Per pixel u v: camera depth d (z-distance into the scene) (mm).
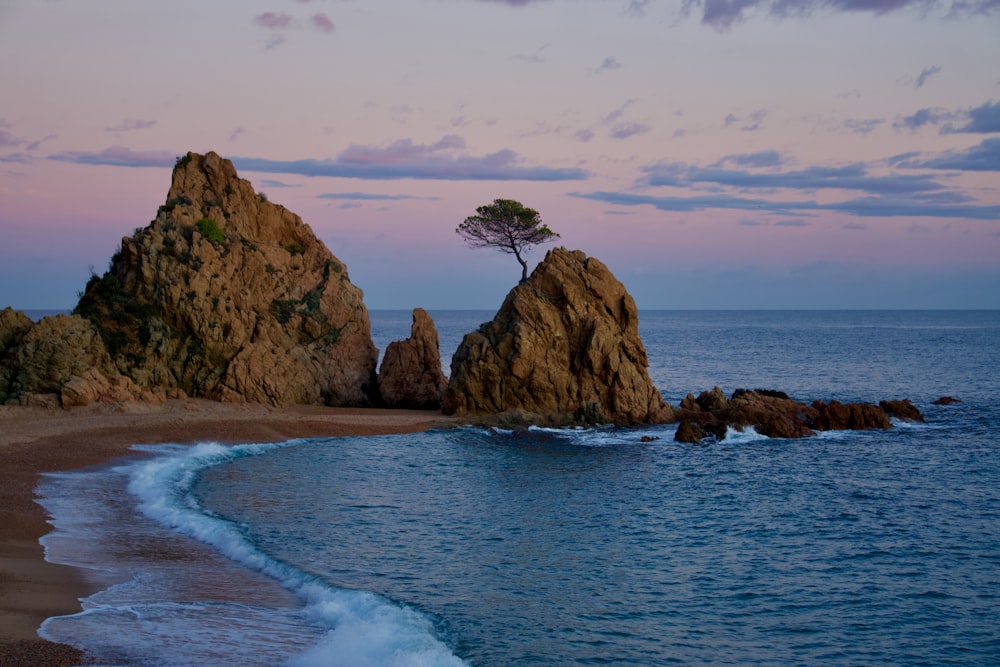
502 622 27625
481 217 93125
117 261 77688
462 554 35344
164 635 23953
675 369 145000
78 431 57438
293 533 37250
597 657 25203
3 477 44219
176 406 68312
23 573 28594
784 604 30188
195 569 30891
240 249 80375
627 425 74062
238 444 60281
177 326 74000
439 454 61000
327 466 54656
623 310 77562
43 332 65312
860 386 116250
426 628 26516
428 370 83750
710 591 31469
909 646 26656
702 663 25078
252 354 74438
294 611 27297
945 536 39438
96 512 38375
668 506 45469
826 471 55500
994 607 30000
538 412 74625
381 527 39312
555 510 44188
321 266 88000
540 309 75562
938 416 82562
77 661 21531
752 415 71500
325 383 81000
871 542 38406
